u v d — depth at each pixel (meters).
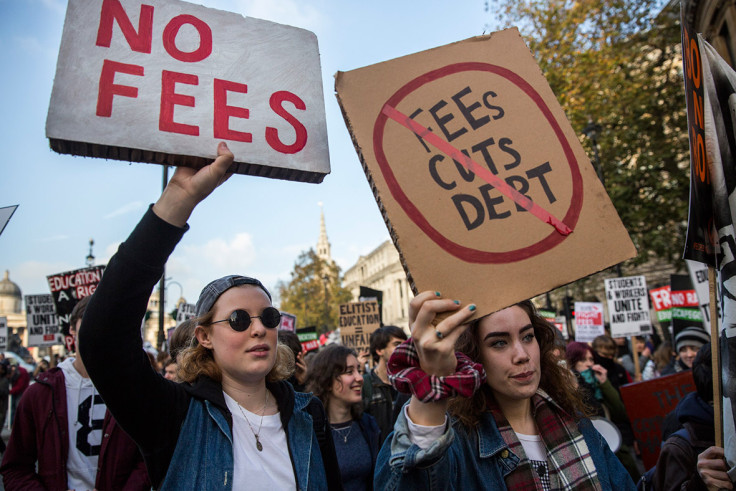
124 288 1.45
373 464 3.20
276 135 1.54
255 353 1.81
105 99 1.37
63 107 1.32
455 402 1.85
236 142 1.49
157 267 1.48
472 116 1.57
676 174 14.32
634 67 14.66
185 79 1.47
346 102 1.57
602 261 1.43
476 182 1.49
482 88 1.61
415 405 1.48
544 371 2.02
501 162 1.52
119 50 1.42
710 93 1.91
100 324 1.45
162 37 1.48
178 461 1.65
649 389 3.97
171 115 1.43
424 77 1.61
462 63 1.64
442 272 1.39
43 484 2.68
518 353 1.78
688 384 3.84
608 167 15.16
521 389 1.77
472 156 1.52
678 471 2.10
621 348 10.09
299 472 1.81
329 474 2.06
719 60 1.97
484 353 1.83
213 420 1.76
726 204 1.81
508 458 1.73
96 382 1.50
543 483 1.75
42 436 2.74
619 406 4.70
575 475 1.77
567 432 1.87
